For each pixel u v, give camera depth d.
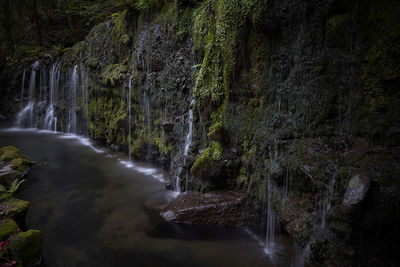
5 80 17.95
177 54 6.79
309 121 3.61
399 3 2.82
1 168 7.50
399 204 2.28
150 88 7.87
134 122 9.01
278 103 4.07
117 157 9.57
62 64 14.51
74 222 5.20
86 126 12.59
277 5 3.81
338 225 2.67
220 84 5.27
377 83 3.00
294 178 3.46
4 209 4.68
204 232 4.73
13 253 3.68
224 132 5.14
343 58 3.30
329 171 2.90
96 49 11.38
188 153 5.97
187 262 4.00
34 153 10.21
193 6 6.36
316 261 2.94
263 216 4.50
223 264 3.95
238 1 4.46
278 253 4.12
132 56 9.02
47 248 4.38
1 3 18.92
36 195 6.49
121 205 5.88
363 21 3.09
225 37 4.86
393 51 2.85
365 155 2.84
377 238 2.43
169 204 5.44
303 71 3.69
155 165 8.41
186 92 6.57
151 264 3.97
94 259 4.10
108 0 10.95
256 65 4.43
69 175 7.83
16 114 16.28
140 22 8.52
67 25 18.67
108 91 10.26
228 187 5.20
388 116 2.89
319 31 3.50
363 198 2.37
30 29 19.19
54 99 15.30
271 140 4.00
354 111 3.22
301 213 3.32
